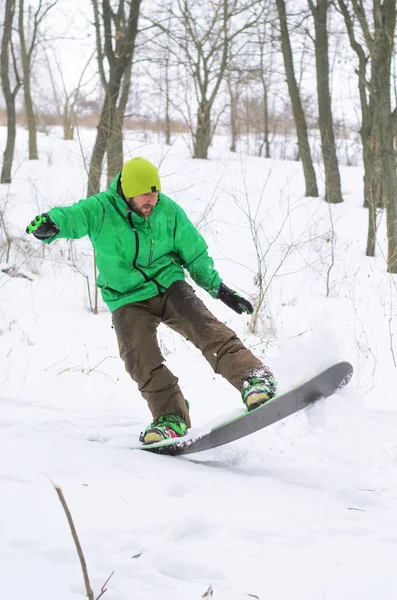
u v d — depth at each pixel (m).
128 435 3.81
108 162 8.45
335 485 3.05
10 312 6.47
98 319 6.54
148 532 2.48
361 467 3.20
